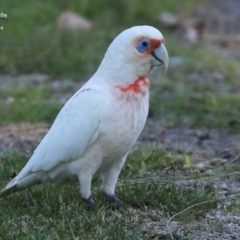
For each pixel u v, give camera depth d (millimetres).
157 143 12891
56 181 9391
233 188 10586
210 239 8703
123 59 8859
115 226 8648
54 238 8430
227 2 28234
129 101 8844
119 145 8930
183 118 15211
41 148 9078
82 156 8938
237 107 16016
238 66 19594
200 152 12734
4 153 11938
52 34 20984
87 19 23516
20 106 15070
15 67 19188
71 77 18656
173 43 21500
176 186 10469
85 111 8805
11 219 9023
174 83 17969
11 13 22516
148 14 24312
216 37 23047
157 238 8562
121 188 10227
